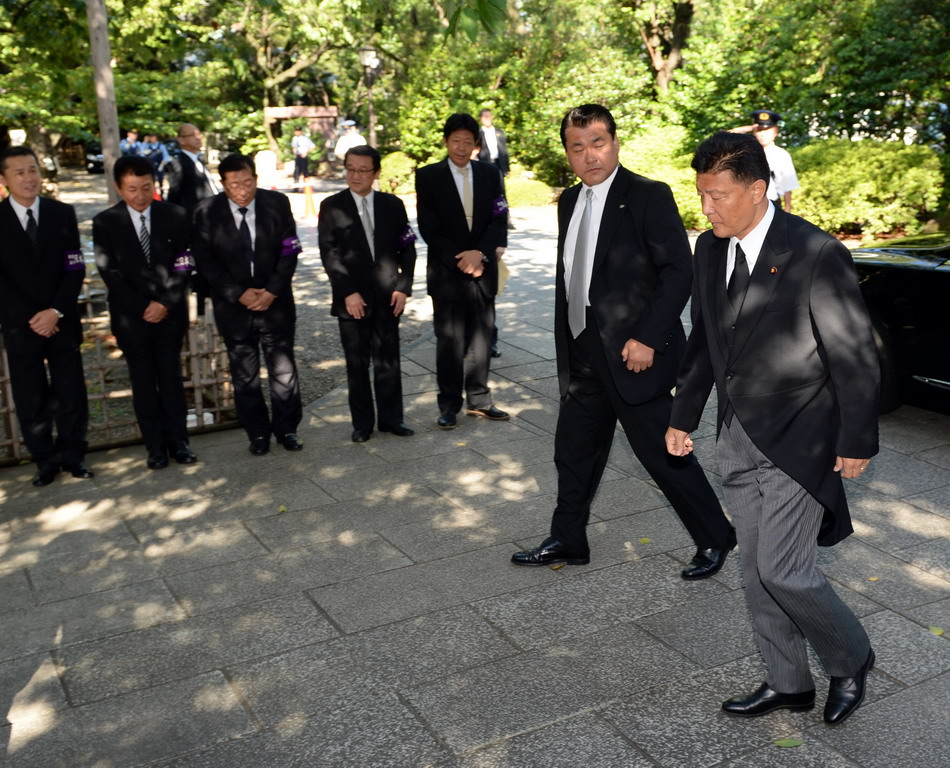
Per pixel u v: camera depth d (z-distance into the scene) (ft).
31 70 36.29
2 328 17.03
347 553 14.47
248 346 18.56
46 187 81.76
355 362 19.30
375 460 18.54
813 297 8.89
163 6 35.42
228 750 9.81
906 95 51.03
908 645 11.50
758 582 9.88
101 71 23.45
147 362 17.83
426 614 12.54
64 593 13.32
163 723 10.29
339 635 12.05
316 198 73.10
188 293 18.48
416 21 99.81
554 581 13.39
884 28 50.11
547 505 16.20
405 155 79.61
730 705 10.13
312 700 10.66
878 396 8.87
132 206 17.37
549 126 70.03
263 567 14.03
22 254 16.52
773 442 9.23
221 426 20.63
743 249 9.25
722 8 62.64
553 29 72.43
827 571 13.46
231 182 17.85
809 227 9.11
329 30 82.38
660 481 13.10
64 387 17.42
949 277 18.21
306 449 19.26
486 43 73.51
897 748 9.58
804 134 54.60
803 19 54.49
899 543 14.34
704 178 8.85
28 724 10.30
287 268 18.40
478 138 19.29
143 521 15.81
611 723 10.10
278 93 116.06
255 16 95.86
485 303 20.10
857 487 16.57
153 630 12.26
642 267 12.43
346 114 132.46
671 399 12.85
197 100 59.62
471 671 11.16
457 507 16.19
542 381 23.81
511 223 55.01
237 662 11.48
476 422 20.77
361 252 18.83
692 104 61.52
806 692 10.06
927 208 42.65
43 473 17.51
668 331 12.05
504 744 9.80
